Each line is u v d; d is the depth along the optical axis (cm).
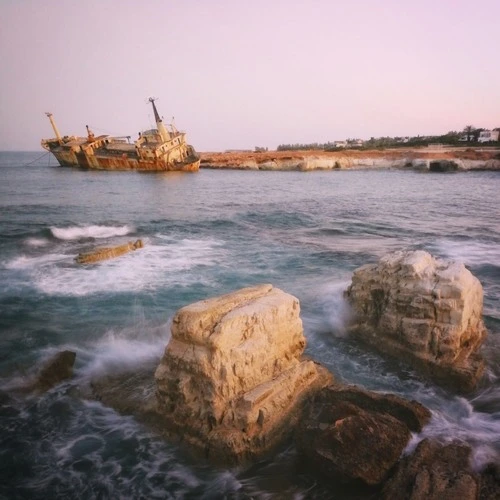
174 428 647
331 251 1838
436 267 898
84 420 702
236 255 1761
